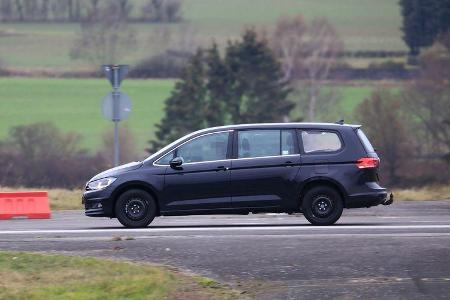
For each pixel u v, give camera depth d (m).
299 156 47.66
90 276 33.50
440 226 46.41
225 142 47.81
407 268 34.50
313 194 47.56
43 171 157.38
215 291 31.89
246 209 47.50
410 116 177.00
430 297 30.69
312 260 36.03
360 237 41.09
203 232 44.22
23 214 56.00
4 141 168.00
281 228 45.66
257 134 47.88
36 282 32.84
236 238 41.34
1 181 151.38
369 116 172.88
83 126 185.88
